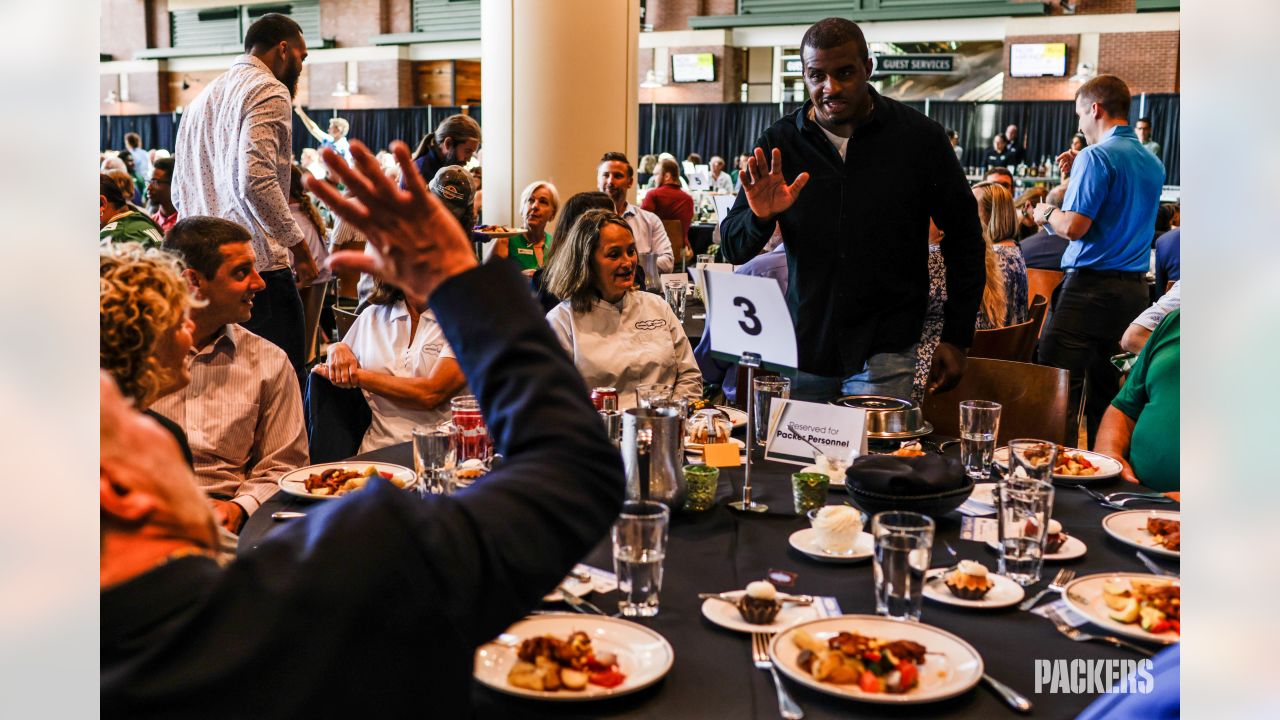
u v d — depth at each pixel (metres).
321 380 2.53
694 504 1.79
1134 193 4.11
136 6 21.69
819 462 1.99
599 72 5.67
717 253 5.52
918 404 2.77
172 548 0.71
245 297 2.25
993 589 1.42
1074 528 1.72
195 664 0.67
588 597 1.41
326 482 1.88
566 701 1.08
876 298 2.74
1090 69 15.28
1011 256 4.23
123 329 1.10
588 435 0.79
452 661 0.74
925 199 2.70
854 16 16.39
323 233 5.38
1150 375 2.31
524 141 5.71
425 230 0.79
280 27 3.56
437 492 1.76
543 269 3.62
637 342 2.71
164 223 6.78
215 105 3.60
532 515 0.76
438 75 19.42
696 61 17.56
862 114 2.62
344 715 0.70
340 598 0.70
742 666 1.19
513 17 5.61
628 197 6.00
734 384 3.11
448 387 2.55
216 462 2.30
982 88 17.02
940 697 1.08
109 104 22.38
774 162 2.47
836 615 1.33
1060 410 2.55
